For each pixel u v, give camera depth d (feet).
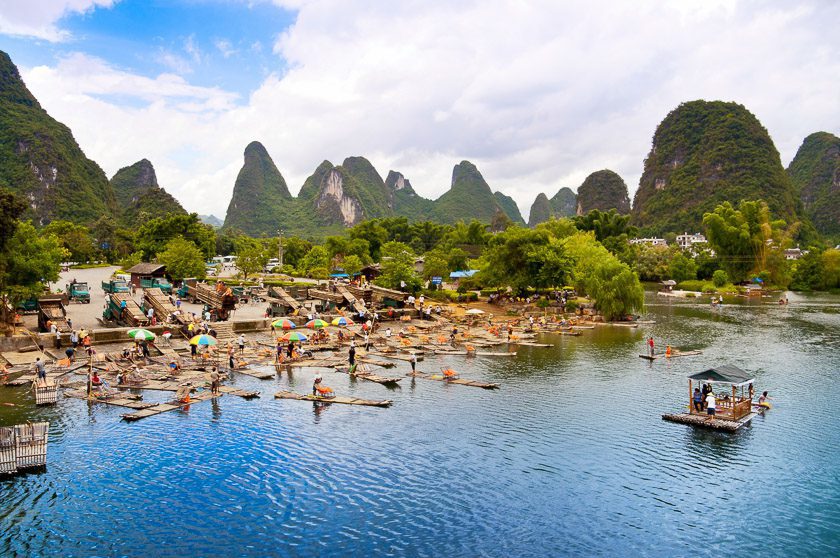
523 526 96.78
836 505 104.32
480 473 116.37
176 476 113.19
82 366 186.80
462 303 387.75
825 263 599.98
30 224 249.55
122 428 136.56
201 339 197.77
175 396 162.20
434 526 96.48
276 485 110.11
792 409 159.63
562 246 410.11
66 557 86.33
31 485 108.37
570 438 135.64
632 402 164.35
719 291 566.36
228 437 132.87
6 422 137.18
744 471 118.21
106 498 104.06
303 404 157.58
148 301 270.67
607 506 103.76
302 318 274.36
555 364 214.28
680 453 127.34
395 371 199.52
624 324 328.49
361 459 122.31
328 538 92.58
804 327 319.47
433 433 137.39
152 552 88.02
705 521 98.99
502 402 162.81
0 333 215.31
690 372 202.39
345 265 523.70
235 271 615.16
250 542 91.15
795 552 89.76
